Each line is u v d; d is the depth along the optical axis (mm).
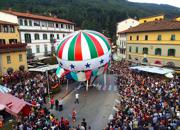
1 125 16828
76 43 30812
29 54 44438
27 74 33656
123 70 42312
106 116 22047
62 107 24500
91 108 24641
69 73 31984
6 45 32719
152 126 16203
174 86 26266
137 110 19000
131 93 25172
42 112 20156
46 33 50125
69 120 21234
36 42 46812
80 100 27781
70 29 61406
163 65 40094
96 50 30953
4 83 28109
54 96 29297
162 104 19922
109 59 33625
